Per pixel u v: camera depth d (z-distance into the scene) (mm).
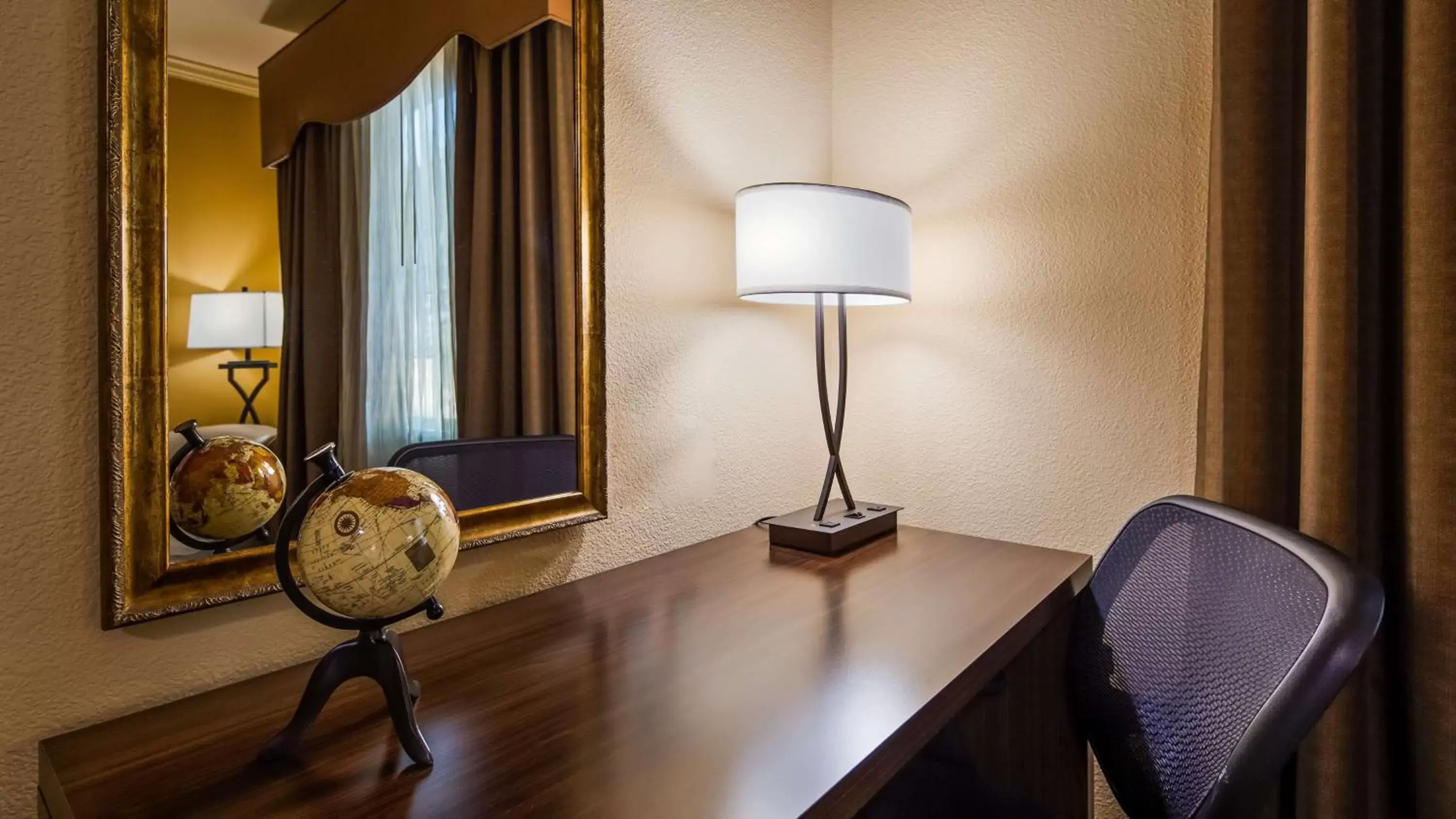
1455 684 1001
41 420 694
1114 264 1462
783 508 1710
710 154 1469
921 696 777
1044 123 1535
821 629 978
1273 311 1193
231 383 797
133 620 728
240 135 801
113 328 708
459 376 1023
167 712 759
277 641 870
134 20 715
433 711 754
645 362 1342
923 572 1236
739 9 1531
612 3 1258
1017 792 1211
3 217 668
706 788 607
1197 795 687
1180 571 913
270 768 646
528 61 1104
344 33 894
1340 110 1065
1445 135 1003
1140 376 1440
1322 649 621
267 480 823
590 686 812
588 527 1240
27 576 691
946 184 1667
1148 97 1414
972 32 1619
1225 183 1217
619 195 1277
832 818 605
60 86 697
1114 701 938
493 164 1061
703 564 1296
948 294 1673
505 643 940
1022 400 1582
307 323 861
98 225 717
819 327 1433
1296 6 1197
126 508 722
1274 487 1195
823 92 1800
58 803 615
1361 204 1095
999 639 939
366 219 916
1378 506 1121
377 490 665
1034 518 1578
